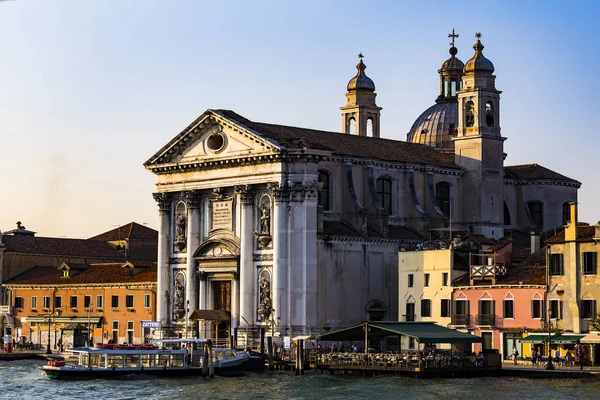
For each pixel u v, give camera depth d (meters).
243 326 132.88
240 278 134.00
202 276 139.12
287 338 126.31
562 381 103.06
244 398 96.06
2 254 176.38
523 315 117.94
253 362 119.25
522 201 155.75
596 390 96.06
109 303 159.25
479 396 93.31
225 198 137.38
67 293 165.25
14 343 164.75
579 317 113.12
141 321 152.75
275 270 130.50
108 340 153.12
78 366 115.06
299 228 130.25
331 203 137.75
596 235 112.38
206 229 139.62
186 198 141.12
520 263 125.44
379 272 137.12
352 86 168.62
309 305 129.38
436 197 147.25
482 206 148.38
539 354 114.56
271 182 131.38
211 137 138.62
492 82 150.75
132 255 190.62
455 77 175.00
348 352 119.25
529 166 159.50
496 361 109.62
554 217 155.62
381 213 138.62
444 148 168.62
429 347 117.38
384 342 127.06
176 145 141.75
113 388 105.75
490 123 150.75
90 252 186.00
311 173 131.12
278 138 132.62
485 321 120.81
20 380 114.00
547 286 115.81
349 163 139.38
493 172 149.88
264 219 132.75
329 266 132.50
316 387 102.44
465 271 126.81
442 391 97.06
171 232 143.88
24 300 170.75
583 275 113.12
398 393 96.31
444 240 135.50
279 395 97.38
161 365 116.62
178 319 142.25
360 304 135.00
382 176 142.62
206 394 99.62
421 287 128.62
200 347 125.12
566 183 156.50
